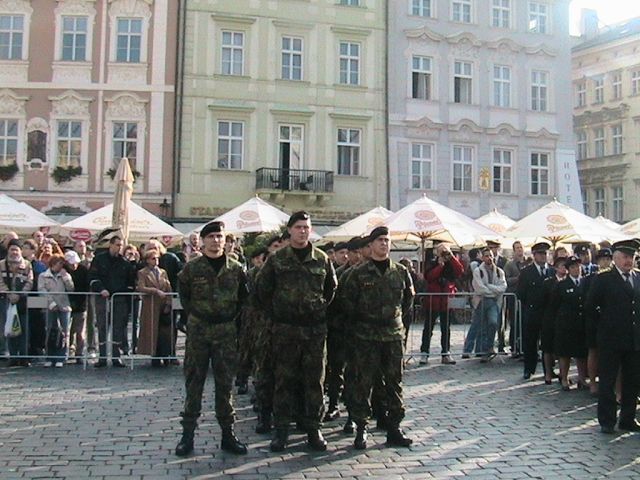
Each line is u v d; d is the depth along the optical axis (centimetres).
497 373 1194
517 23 3556
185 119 3020
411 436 767
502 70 3522
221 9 3083
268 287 706
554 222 1555
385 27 3291
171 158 3008
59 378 1084
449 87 3397
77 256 1329
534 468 657
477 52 3462
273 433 778
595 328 847
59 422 805
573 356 1040
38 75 2983
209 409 896
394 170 3256
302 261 704
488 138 3441
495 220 2228
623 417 810
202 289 690
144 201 2977
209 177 3028
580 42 4966
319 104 3173
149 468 639
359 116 3216
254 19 3112
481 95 3453
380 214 1908
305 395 714
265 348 759
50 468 635
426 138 3328
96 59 3008
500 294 1327
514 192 3469
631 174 4269
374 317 724
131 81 3016
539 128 3531
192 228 2941
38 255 1338
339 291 744
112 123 3000
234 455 686
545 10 3628
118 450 695
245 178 3064
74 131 2992
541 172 3538
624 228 1892
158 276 1198
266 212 1761
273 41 3141
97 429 775
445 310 1300
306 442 737
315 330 704
